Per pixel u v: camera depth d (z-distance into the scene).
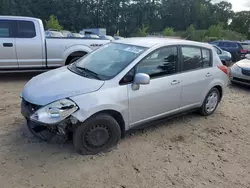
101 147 3.38
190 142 3.95
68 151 3.39
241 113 5.48
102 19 98.75
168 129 4.34
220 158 3.55
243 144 4.03
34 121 3.02
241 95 7.10
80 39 7.55
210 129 4.49
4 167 2.98
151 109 3.81
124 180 2.92
